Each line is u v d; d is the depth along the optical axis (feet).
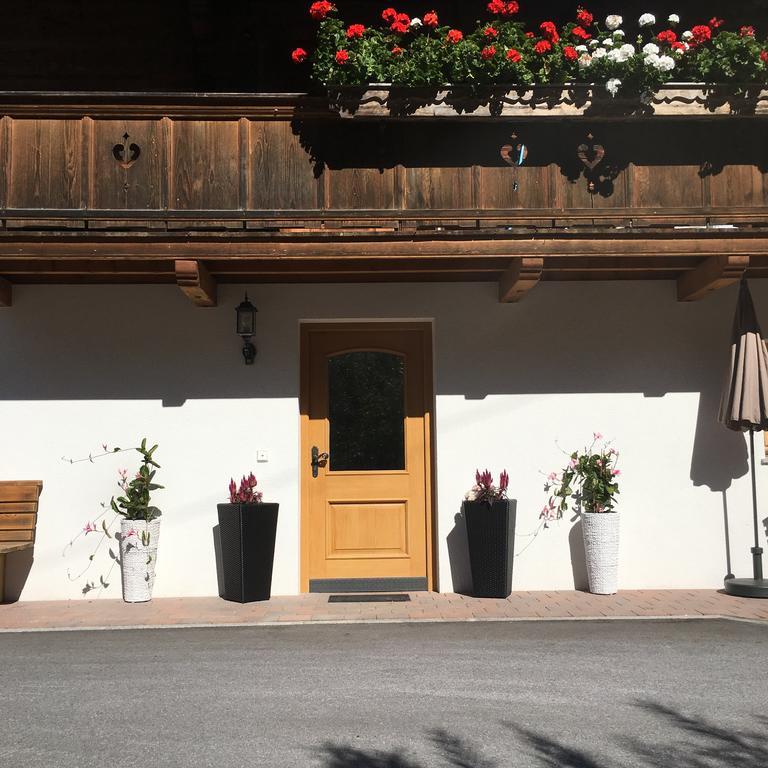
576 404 27.99
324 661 18.67
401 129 25.72
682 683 16.84
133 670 18.06
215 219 25.27
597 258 26.30
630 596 26.37
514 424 27.86
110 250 24.56
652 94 25.39
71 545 27.22
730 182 26.09
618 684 16.79
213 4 33.53
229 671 17.92
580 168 25.88
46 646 20.43
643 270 27.14
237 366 27.76
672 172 26.02
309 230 25.29
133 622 23.15
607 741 13.71
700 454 28.02
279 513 27.35
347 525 28.25
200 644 20.48
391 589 28.07
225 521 26.37
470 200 25.63
